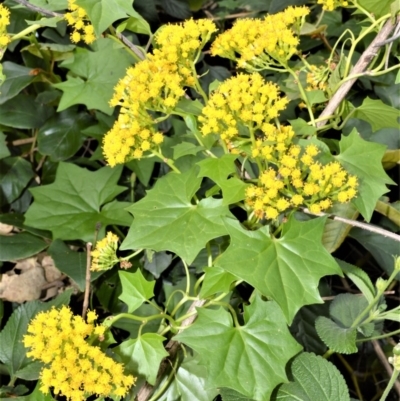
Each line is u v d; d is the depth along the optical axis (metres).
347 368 0.38
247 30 0.29
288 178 0.26
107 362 0.24
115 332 0.38
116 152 0.27
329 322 0.28
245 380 0.24
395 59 0.41
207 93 0.45
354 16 0.45
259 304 0.26
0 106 0.42
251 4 0.47
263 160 0.28
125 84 0.28
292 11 0.30
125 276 0.28
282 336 0.25
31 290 0.38
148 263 0.37
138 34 0.47
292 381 0.27
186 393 0.30
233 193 0.25
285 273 0.23
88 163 0.44
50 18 0.30
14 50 0.47
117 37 0.32
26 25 0.43
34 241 0.36
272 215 0.24
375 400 0.39
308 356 0.27
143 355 0.26
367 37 0.43
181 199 0.26
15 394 0.31
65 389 0.23
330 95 0.33
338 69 0.33
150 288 0.27
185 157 0.38
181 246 0.25
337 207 0.34
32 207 0.36
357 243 0.46
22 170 0.42
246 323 0.25
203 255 0.37
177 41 0.27
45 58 0.41
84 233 0.35
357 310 0.30
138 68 0.27
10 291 0.38
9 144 0.45
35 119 0.42
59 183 0.37
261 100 0.25
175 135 0.40
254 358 0.25
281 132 0.26
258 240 0.24
